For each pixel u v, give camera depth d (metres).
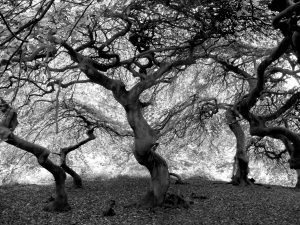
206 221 11.02
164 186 12.32
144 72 11.83
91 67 10.27
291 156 6.93
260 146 23.84
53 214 11.68
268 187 21.09
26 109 16.22
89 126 19.61
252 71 18.66
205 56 10.38
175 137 22.67
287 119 12.82
